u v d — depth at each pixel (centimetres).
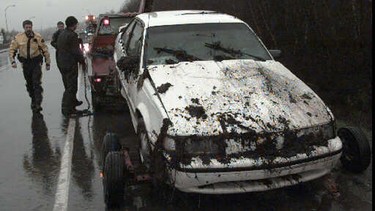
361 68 754
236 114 431
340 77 785
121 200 456
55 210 470
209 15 643
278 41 971
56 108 973
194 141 411
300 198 472
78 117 867
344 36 780
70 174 571
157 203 471
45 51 930
